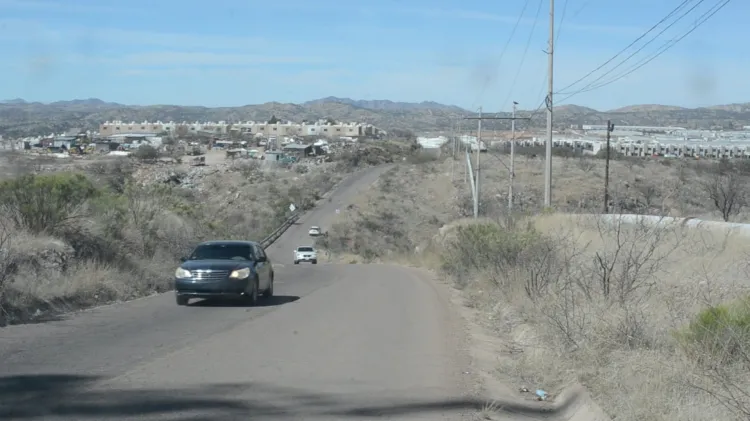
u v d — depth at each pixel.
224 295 19.77
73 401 8.90
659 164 64.25
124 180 42.19
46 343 13.15
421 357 12.59
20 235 19.73
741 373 8.09
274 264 53.69
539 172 73.38
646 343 10.50
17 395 9.13
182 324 16.19
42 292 17.56
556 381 10.54
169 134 166.38
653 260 16.12
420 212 80.94
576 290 15.28
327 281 32.38
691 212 38.47
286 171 110.12
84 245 22.61
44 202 22.02
